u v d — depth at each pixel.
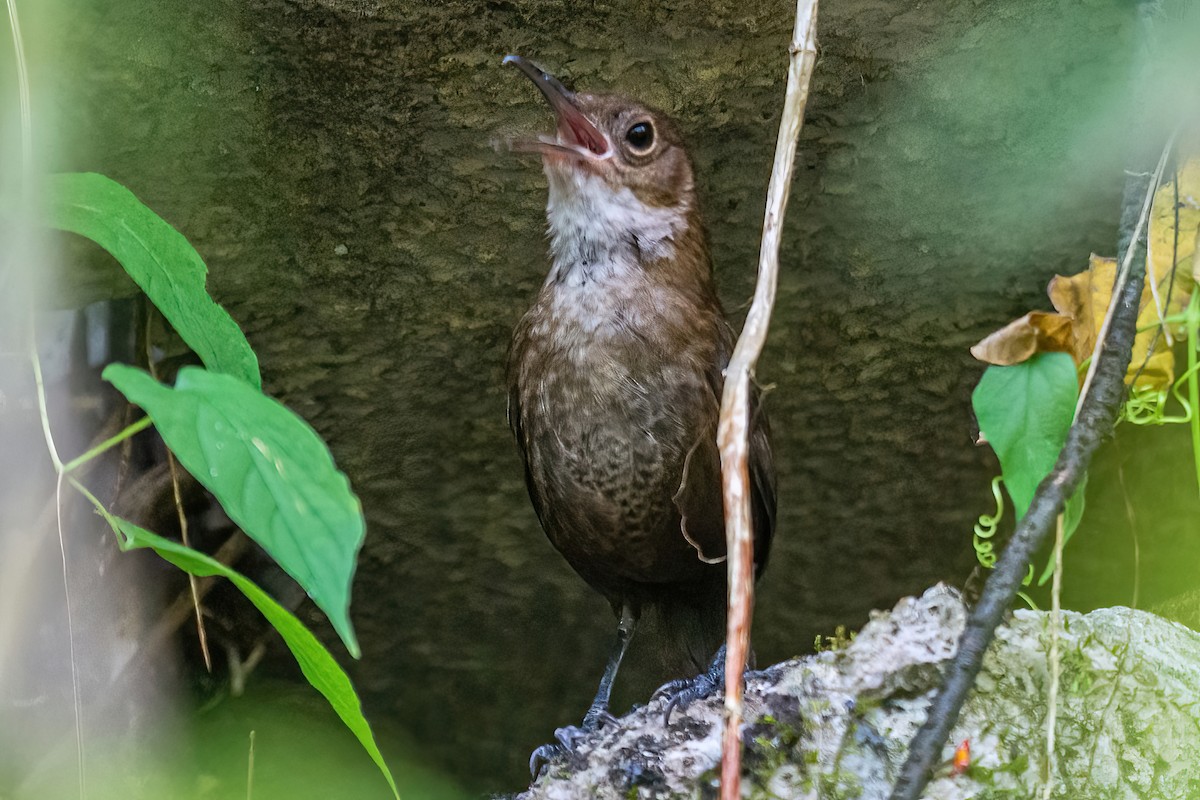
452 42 6.43
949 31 6.48
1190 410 5.66
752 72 6.72
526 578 8.61
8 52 5.70
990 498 8.34
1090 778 5.32
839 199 7.15
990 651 5.38
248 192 6.74
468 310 7.42
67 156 6.18
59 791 7.01
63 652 7.05
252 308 7.18
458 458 8.03
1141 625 5.71
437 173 6.86
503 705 9.16
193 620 7.87
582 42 6.59
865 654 5.52
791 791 5.33
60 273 6.55
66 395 6.83
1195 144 5.79
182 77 6.27
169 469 7.46
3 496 6.83
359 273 7.16
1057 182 6.90
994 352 5.38
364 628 8.65
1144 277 5.50
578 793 5.65
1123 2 6.23
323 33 6.28
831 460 8.19
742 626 4.59
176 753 7.59
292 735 8.17
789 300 7.56
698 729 5.82
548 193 6.98
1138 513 8.12
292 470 3.61
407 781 8.64
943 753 5.23
